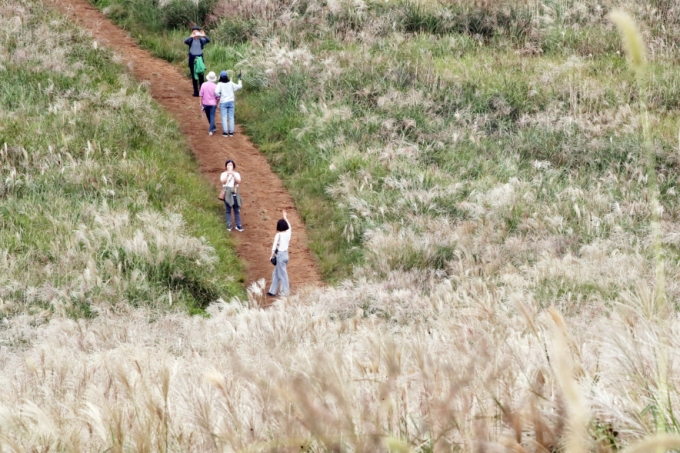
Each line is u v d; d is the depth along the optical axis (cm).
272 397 298
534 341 394
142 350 582
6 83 2008
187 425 338
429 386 311
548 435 241
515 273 1241
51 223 1432
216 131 2106
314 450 263
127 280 1252
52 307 1157
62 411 381
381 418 275
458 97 2166
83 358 591
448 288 1136
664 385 255
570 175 1820
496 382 292
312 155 1956
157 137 1938
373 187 1798
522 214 1599
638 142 1884
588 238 1466
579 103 2144
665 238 1422
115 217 1461
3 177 1570
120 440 295
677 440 148
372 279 1335
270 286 1441
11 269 1245
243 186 1853
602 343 336
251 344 715
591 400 272
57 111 1914
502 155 1945
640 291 316
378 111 2106
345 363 388
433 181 1778
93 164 1673
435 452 258
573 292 1083
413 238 1502
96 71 2206
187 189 1761
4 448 296
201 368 500
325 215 1739
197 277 1353
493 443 230
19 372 581
